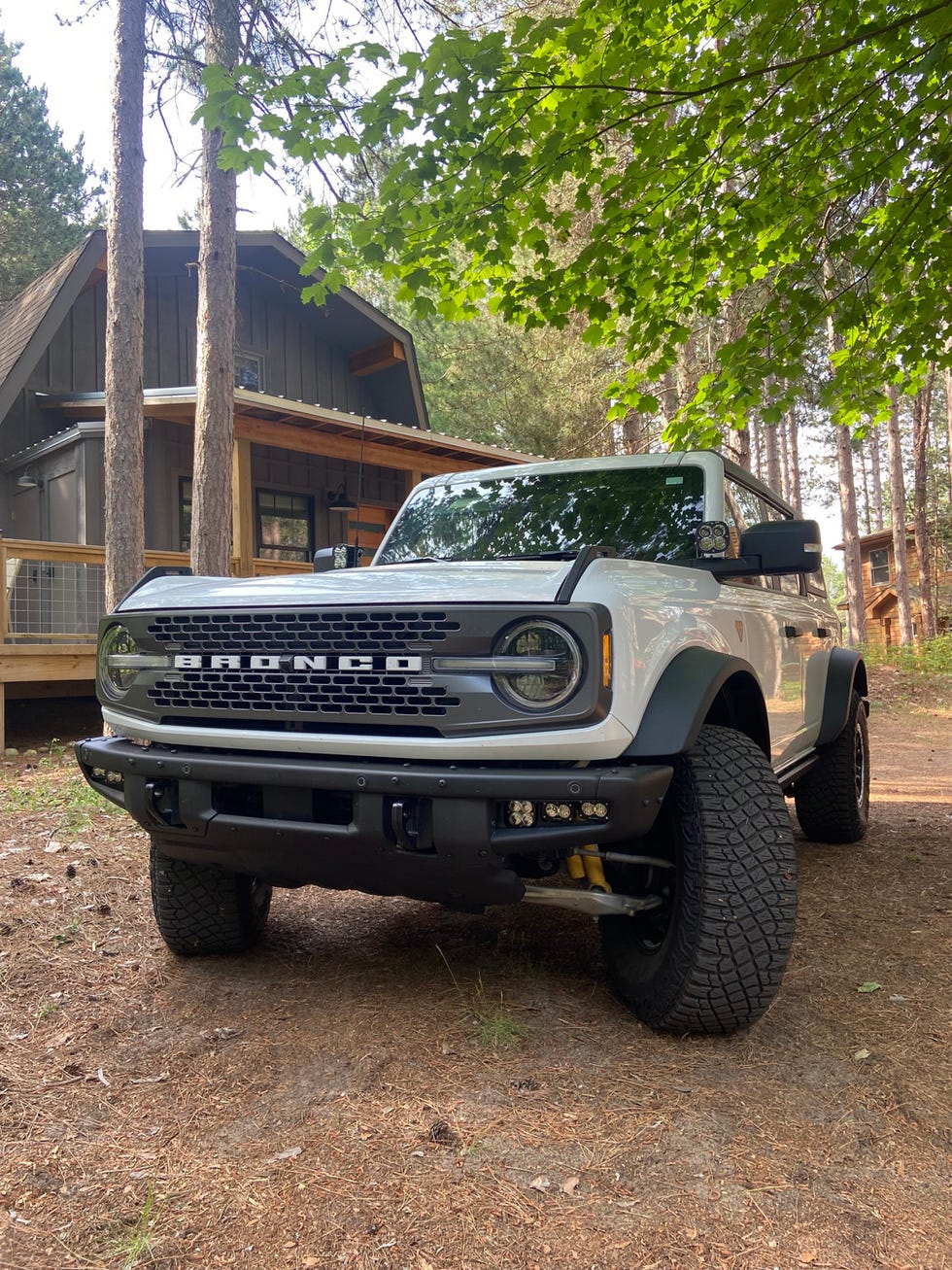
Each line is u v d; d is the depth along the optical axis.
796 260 5.70
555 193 14.98
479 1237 1.79
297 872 2.70
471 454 14.49
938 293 5.24
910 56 4.35
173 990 3.03
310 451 12.69
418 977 3.11
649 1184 1.95
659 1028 2.62
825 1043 2.60
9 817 5.71
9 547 8.62
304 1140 2.13
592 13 4.00
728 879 2.48
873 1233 1.80
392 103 3.69
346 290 15.36
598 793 2.25
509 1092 2.32
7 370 12.20
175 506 13.32
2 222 27.47
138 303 7.46
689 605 2.83
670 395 16.20
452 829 2.34
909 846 5.13
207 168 7.89
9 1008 2.88
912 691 16.12
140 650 2.94
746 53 4.34
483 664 2.34
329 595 2.58
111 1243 1.79
